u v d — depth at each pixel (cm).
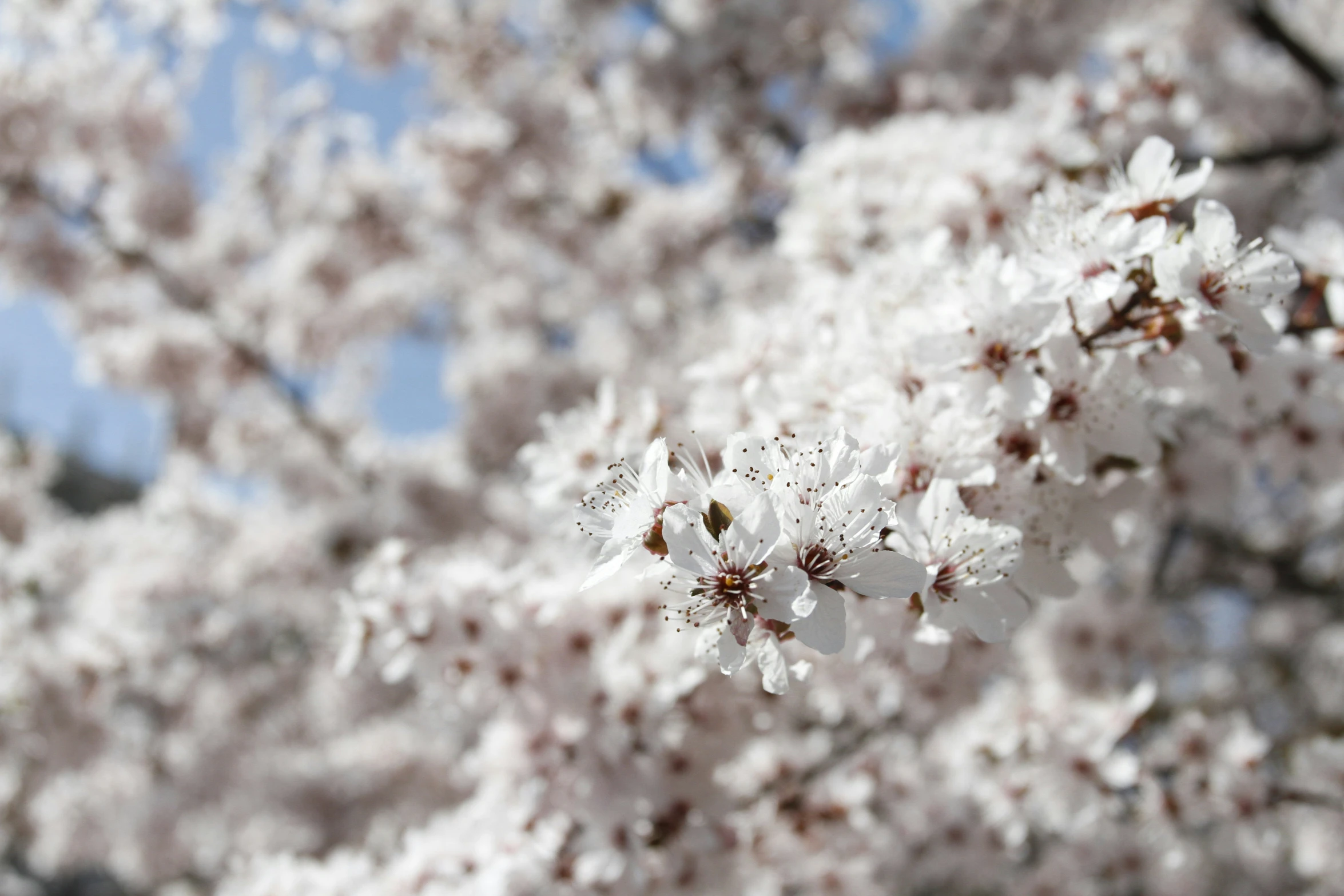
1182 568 863
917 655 226
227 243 1072
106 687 594
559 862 331
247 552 829
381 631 343
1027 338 219
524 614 340
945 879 514
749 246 916
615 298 931
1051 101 398
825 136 807
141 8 767
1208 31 764
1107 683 488
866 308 264
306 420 934
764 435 242
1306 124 724
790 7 766
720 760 353
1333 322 284
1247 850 466
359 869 377
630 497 206
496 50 881
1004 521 220
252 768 893
